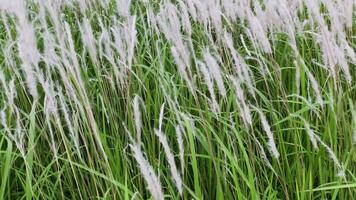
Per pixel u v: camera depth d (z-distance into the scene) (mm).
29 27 1570
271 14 2131
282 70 2350
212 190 1883
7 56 1940
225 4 2264
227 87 2238
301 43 2453
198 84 2205
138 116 1530
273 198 1788
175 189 1851
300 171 1805
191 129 1759
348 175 1803
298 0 2305
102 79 2121
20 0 1540
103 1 2613
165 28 1821
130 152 1924
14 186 1979
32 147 1742
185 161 1947
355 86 2029
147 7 2619
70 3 2582
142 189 1805
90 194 1790
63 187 1937
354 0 2232
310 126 1961
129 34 1871
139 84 2162
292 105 2078
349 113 2055
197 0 2051
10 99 1669
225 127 1848
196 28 2518
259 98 2236
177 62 1733
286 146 2037
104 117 2088
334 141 1861
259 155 1983
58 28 1839
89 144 1948
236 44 2500
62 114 2021
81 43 2562
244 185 1767
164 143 1371
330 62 1811
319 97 1794
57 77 2154
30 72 1608
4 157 1875
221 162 1882
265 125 1621
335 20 1908
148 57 2406
